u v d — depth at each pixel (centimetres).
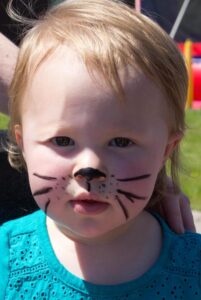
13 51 210
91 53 153
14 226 179
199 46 1585
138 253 170
